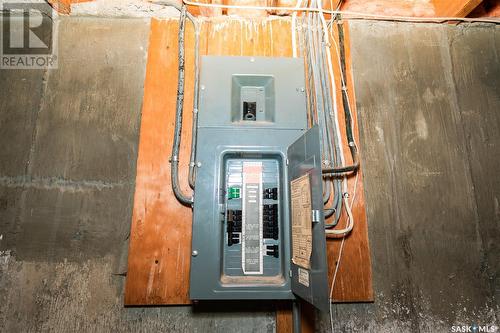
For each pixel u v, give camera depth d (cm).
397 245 111
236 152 103
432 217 114
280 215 100
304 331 100
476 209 116
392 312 106
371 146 118
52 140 111
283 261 95
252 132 105
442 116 124
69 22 125
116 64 121
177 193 105
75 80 118
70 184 108
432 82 128
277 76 113
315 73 119
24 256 101
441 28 135
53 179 108
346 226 109
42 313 98
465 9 125
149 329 99
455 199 116
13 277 100
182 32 118
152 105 115
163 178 109
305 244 85
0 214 104
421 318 106
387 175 116
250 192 101
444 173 118
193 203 99
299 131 107
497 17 136
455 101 127
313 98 117
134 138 113
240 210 100
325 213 108
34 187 107
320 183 77
